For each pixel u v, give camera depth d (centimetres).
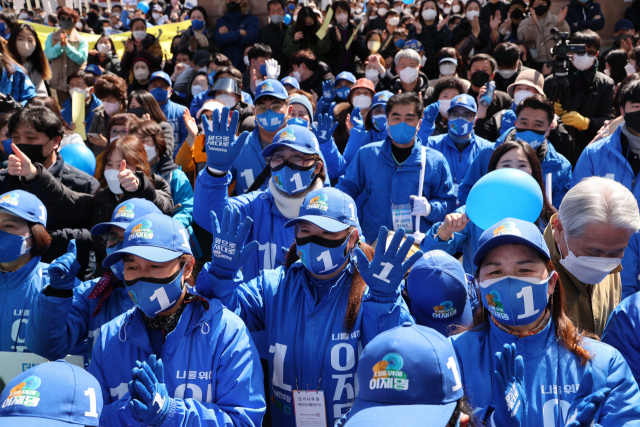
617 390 200
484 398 209
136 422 213
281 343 258
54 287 252
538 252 208
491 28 891
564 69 566
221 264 245
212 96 577
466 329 236
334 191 261
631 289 321
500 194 294
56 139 418
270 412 287
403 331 174
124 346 231
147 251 220
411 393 162
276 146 335
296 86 659
